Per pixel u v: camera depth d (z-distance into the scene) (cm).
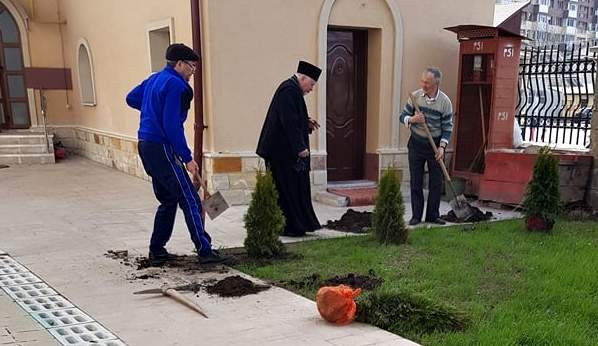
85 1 1075
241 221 633
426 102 599
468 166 809
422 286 401
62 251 505
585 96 803
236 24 682
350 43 798
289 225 555
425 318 331
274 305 375
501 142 771
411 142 615
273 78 716
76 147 1252
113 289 406
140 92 473
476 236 542
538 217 563
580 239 534
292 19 715
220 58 680
